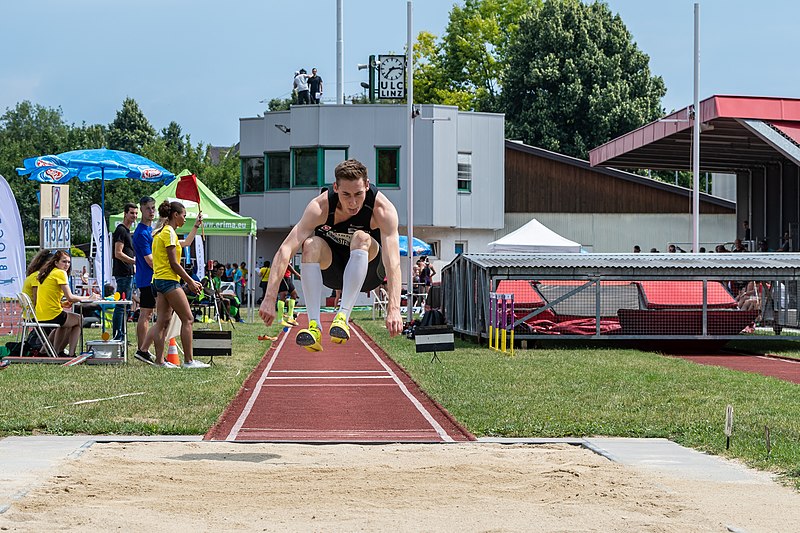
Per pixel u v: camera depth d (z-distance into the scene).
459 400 10.64
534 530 5.29
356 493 6.18
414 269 33.97
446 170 40.69
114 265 15.23
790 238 31.45
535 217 43.97
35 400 10.22
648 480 6.66
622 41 58.50
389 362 15.75
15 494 6.00
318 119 40.12
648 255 20.05
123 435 8.48
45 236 17.33
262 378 13.23
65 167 20.14
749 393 11.43
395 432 8.84
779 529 5.45
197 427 8.74
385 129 40.25
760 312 20.44
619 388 11.78
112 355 14.04
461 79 63.31
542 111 56.62
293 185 40.53
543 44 57.41
